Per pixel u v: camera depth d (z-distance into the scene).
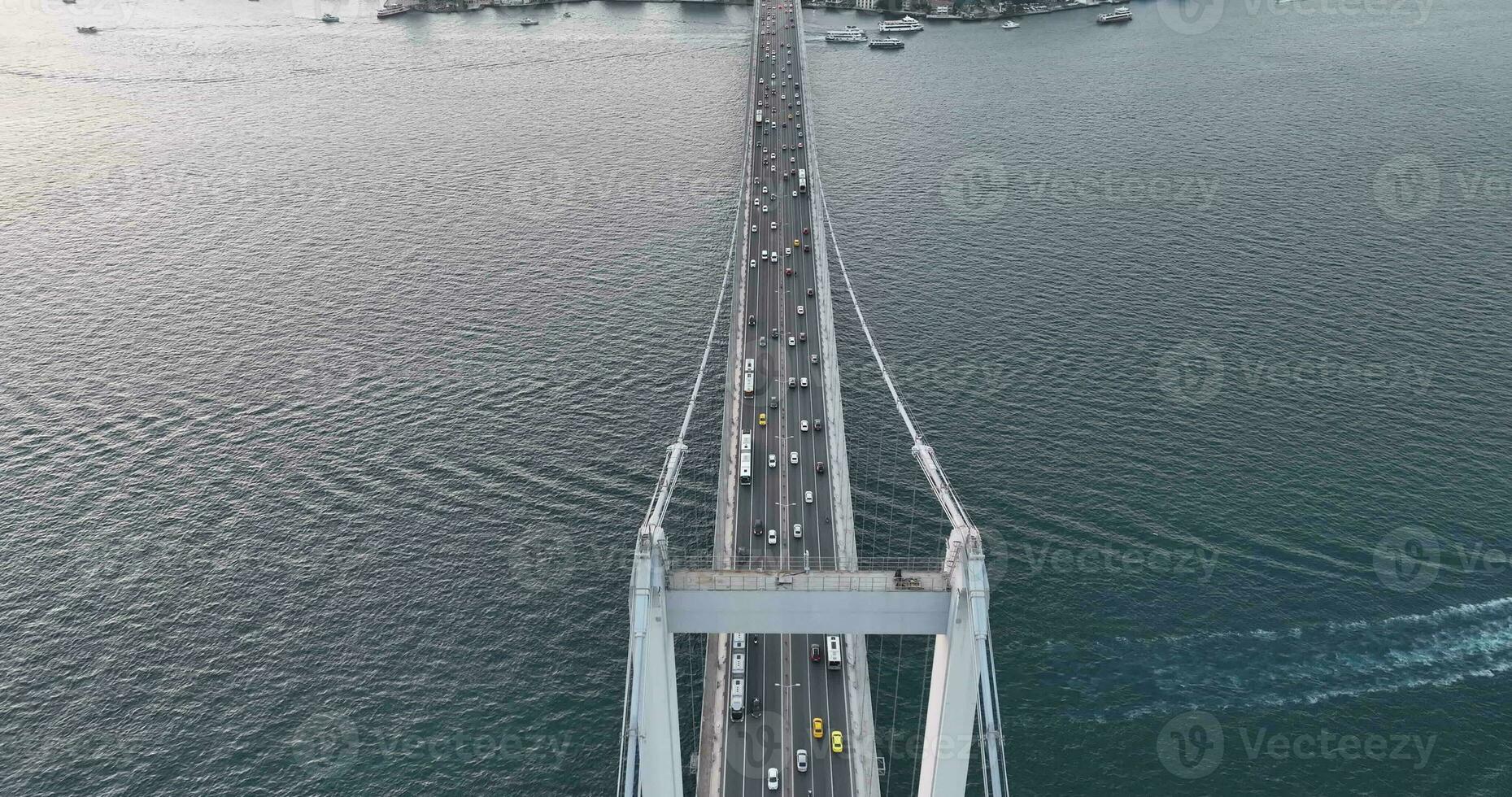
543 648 111.75
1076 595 116.75
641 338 172.50
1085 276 191.25
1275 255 197.88
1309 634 111.94
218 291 192.25
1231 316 176.00
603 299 186.00
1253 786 97.00
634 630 73.25
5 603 117.62
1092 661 109.38
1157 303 180.88
